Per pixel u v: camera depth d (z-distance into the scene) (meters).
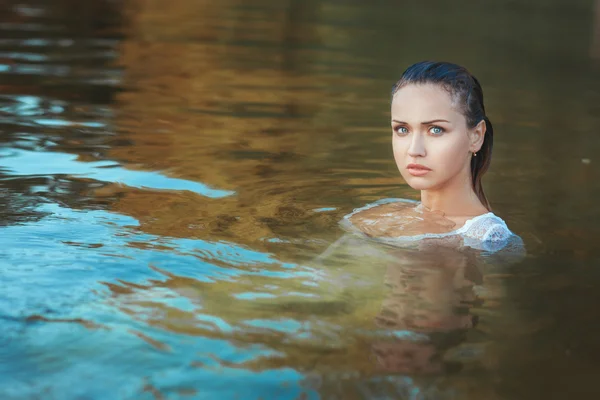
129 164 4.55
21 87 6.71
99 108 6.12
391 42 11.17
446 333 2.54
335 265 3.07
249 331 2.47
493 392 2.17
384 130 5.77
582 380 2.26
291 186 4.23
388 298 2.78
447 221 3.55
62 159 4.57
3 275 2.76
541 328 2.61
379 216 3.67
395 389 2.16
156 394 2.08
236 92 7.08
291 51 9.81
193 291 2.74
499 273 3.08
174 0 14.47
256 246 3.26
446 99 3.39
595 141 5.75
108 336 2.37
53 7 12.42
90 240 3.19
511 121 6.45
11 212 3.51
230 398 2.08
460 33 12.70
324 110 6.45
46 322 2.44
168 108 6.26
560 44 11.98
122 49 9.09
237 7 14.39
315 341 2.42
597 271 3.13
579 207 4.07
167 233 3.36
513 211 3.97
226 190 4.11
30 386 2.08
